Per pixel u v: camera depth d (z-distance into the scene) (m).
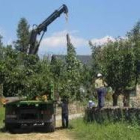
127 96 27.98
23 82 24.14
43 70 24.78
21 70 24.25
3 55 24.45
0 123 27.38
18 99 24.16
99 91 25.95
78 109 36.28
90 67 29.12
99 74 27.62
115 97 28.11
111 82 27.28
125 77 26.81
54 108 24.28
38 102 23.52
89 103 28.62
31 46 30.30
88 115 26.81
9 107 23.73
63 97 25.19
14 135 21.91
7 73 24.06
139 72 26.64
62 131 23.45
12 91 24.39
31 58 24.70
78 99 26.97
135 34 27.45
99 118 24.28
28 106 23.64
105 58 27.50
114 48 27.06
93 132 20.56
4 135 21.92
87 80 29.06
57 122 29.14
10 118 23.61
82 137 20.30
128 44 26.78
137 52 26.41
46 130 23.34
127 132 18.36
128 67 26.55
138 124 19.88
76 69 26.53
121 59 26.59
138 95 34.31
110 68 27.00
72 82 25.80
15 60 24.33
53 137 20.88
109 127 20.47
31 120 23.45
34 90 24.19
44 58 25.28
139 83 27.80
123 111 21.72
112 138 18.02
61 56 26.41
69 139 20.00
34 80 24.19
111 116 22.84
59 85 25.03
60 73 25.45
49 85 24.31
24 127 24.75
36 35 30.81
